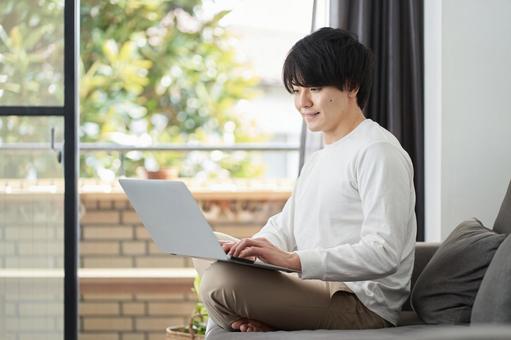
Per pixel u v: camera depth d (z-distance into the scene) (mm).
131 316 6000
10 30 3973
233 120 8258
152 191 2725
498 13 3852
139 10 8023
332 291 2738
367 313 2750
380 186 2684
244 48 8234
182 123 8148
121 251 6207
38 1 3975
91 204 6172
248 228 6418
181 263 6266
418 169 4117
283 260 2611
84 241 6180
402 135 4176
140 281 5957
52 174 3973
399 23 4176
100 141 7977
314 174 2896
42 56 3975
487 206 3859
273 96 8312
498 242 2758
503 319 2398
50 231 3986
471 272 2781
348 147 2809
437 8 3912
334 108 2828
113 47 7988
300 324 2727
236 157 8188
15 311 3994
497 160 3859
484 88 3857
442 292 2818
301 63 2809
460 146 3863
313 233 2842
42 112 3959
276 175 8258
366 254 2629
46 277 3988
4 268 3994
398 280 2797
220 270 2684
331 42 2830
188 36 8141
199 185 6680
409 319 2998
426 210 4082
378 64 4215
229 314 2719
